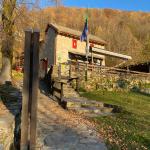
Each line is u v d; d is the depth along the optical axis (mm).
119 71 28359
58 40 37375
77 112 15906
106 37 88125
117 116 15102
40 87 22609
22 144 9039
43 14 22047
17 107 12750
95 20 110938
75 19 90562
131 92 25188
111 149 10031
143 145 10562
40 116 13922
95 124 13094
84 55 37688
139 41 95500
